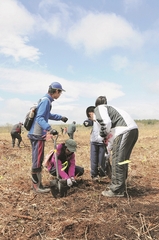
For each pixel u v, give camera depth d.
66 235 3.43
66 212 4.02
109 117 4.45
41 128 4.78
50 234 3.47
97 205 4.18
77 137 18.33
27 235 3.47
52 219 3.83
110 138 4.52
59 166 4.88
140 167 7.20
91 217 3.80
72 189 5.01
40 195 4.79
